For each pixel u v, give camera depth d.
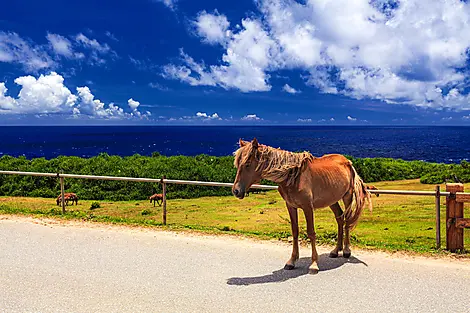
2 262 6.00
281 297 4.74
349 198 6.32
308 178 5.58
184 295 4.79
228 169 16.36
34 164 16.48
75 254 6.40
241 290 4.95
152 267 5.79
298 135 172.00
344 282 5.21
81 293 4.84
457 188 6.40
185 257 6.26
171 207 11.77
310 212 5.62
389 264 5.91
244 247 6.81
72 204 12.01
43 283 5.16
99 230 7.96
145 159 18.12
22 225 8.34
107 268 5.74
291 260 5.74
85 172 15.02
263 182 15.34
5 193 14.91
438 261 6.05
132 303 4.56
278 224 9.12
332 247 6.88
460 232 6.46
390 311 4.37
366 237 7.71
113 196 13.88
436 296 4.75
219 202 12.77
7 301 4.61
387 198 12.56
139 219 9.66
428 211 10.33
